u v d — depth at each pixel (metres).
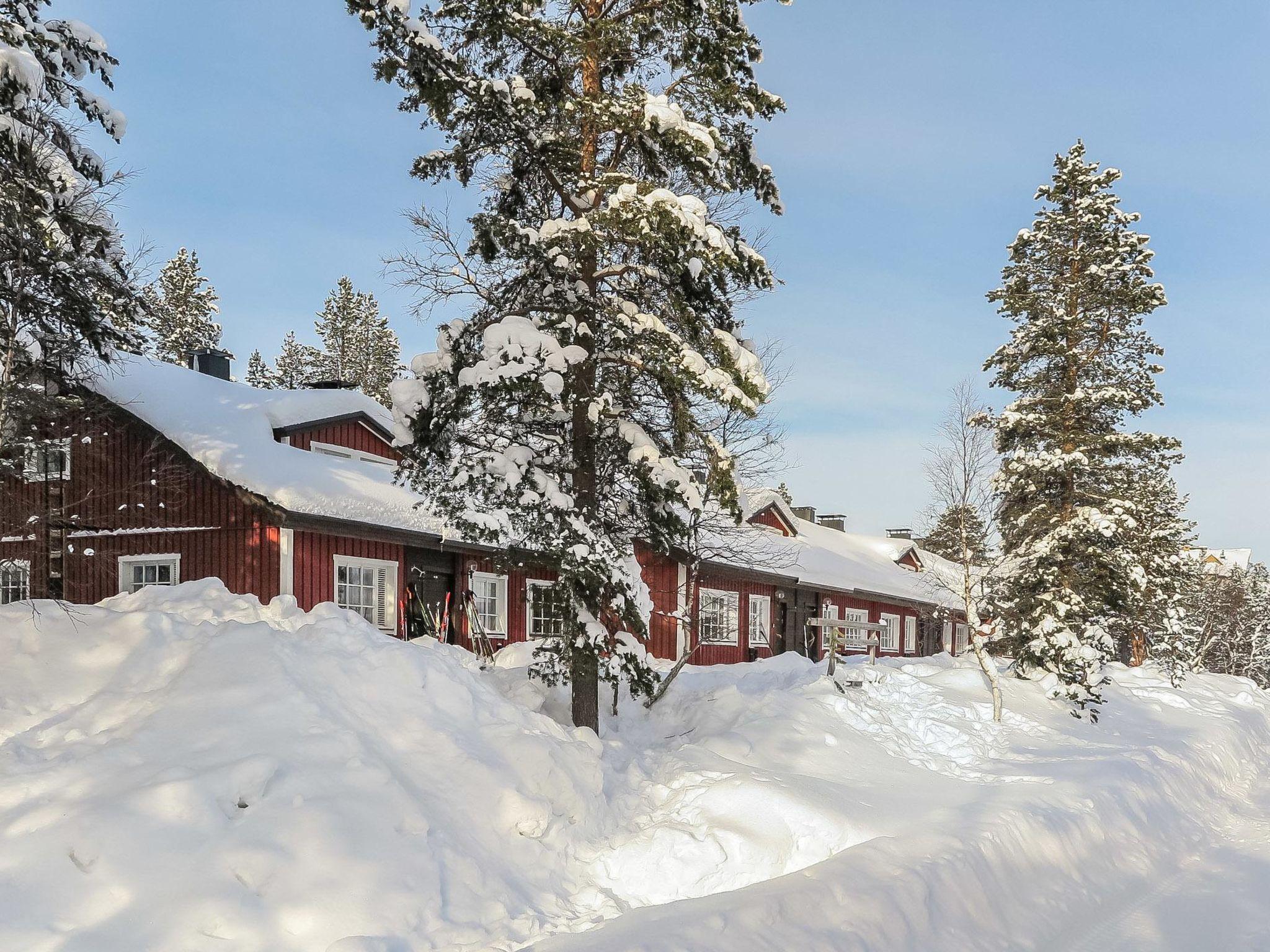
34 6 13.02
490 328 9.86
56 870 5.84
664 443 11.56
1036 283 24.12
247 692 7.90
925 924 7.11
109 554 17.14
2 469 13.70
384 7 9.25
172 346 52.25
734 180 11.82
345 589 16.92
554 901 7.52
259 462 16.36
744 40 10.90
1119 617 22.30
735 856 8.34
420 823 7.26
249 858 6.31
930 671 19.19
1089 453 22.69
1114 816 11.27
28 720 7.77
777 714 12.98
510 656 14.71
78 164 12.98
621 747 10.92
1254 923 8.51
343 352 60.72
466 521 10.57
